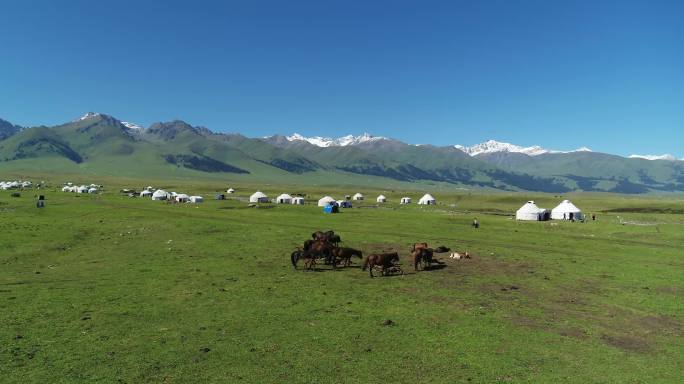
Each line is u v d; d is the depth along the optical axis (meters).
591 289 30.75
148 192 171.00
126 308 24.97
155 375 16.58
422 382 16.30
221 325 22.30
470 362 18.11
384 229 68.62
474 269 37.66
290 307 25.61
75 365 17.33
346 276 34.66
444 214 105.00
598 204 176.25
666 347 20.03
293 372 16.97
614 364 18.11
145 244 49.34
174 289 29.55
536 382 16.42
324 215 92.19
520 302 27.17
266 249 46.84
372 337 20.78
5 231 54.12
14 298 26.66
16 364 17.30
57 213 80.50
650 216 112.75
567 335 21.42
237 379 16.34
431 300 27.44
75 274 34.25
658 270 37.62
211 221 71.00
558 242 56.22
